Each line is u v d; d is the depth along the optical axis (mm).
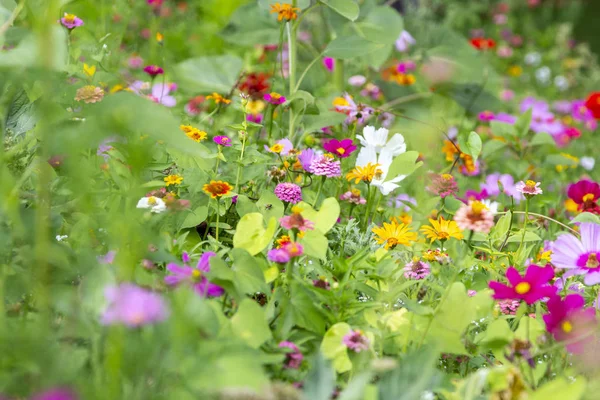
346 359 2617
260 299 2744
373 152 3041
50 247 2602
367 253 2754
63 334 2504
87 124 2438
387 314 2678
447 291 2641
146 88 3340
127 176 2762
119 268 2523
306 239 2729
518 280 2664
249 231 2727
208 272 2633
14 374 2469
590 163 3758
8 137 2744
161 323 2475
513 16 8180
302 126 3227
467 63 3830
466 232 2914
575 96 5988
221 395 2455
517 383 2543
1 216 2623
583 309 2736
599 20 8906
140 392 2467
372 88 3723
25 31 2744
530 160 3740
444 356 2705
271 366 2586
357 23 3578
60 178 2723
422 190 3207
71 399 2424
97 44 3275
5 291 2586
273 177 3010
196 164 2922
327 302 2670
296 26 3254
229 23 3539
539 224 3141
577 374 2672
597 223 2824
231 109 3457
